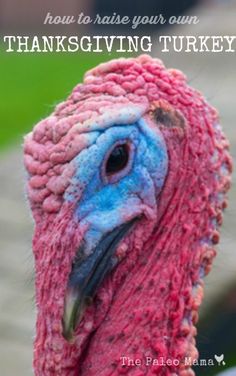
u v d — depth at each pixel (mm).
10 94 3154
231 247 1012
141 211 689
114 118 680
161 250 701
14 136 2504
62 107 690
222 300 1025
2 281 1351
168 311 700
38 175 684
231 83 1687
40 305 694
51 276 687
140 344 700
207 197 704
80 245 684
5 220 1572
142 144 688
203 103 709
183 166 700
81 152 677
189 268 702
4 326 1235
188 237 702
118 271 700
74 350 701
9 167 1781
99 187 683
